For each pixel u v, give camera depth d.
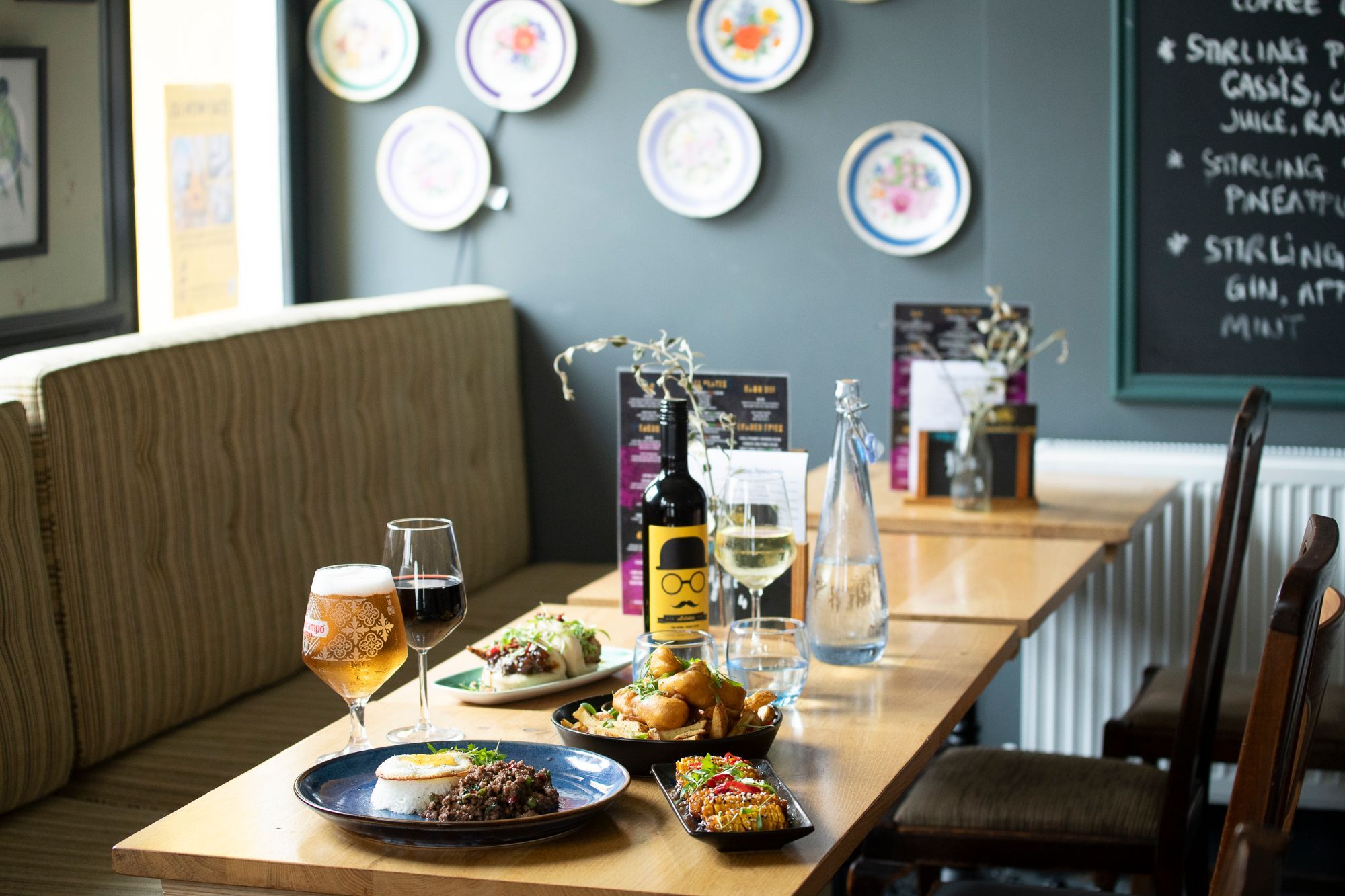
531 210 3.80
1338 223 3.24
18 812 2.15
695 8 3.61
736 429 1.87
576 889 1.10
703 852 1.16
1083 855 2.00
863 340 3.61
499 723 1.51
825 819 1.23
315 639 1.30
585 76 3.72
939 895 1.81
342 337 3.02
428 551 1.43
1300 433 3.31
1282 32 3.23
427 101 3.83
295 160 3.85
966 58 3.46
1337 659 3.12
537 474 3.90
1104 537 2.60
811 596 1.76
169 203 3.32
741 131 3.62
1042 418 3.48
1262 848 0.79
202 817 1.25
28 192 2.74
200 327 2.70
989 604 2.03
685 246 3.71
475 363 3.57
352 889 1.14
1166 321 3.36
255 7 3.68
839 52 3.54
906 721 1.51
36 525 2.18
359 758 1.31
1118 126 3.32
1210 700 2.13
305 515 2.88
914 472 2.90
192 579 2.52
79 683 2.25
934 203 3.51
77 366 2.29
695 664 1.38
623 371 1.93
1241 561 2.10
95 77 2.93
